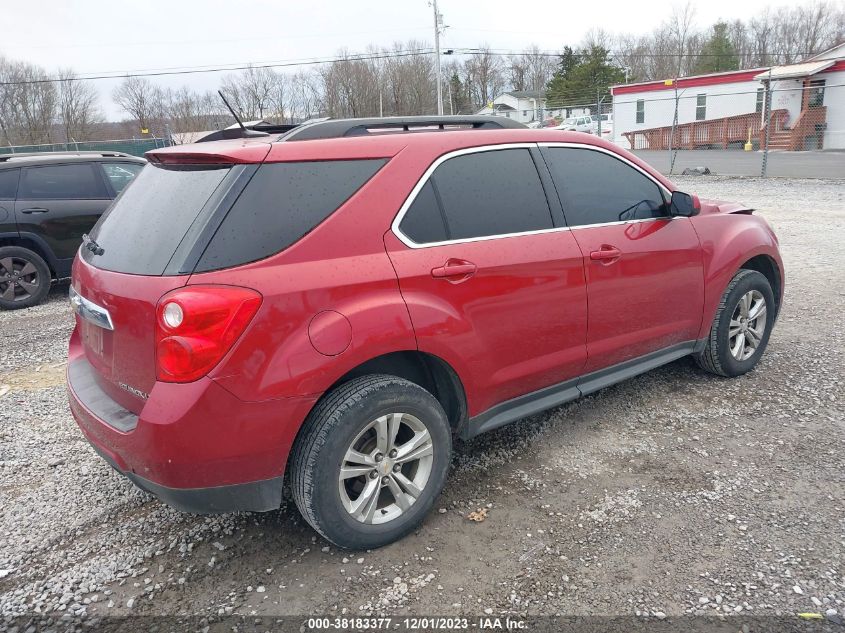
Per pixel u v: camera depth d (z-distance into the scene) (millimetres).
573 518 2947
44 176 7609
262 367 2383
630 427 3801
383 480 2740
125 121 64500
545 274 3197
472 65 80438
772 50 78000
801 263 7848
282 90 60438
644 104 33844
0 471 3621
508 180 3203
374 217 2705
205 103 61375
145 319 2367
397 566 2680
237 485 2459
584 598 2445
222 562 2754
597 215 3533
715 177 18609
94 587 2625
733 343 4340
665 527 2844
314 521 2598
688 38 71750
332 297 2527
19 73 57188
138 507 3219
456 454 3592
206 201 2463
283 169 2572
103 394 2785
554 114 63156
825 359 4672
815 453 3398
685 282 3902
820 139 28328
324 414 2541
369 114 60219
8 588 2633
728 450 3480
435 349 2820
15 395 4793
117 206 2967
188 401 2295
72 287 3080
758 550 2662
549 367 3330
